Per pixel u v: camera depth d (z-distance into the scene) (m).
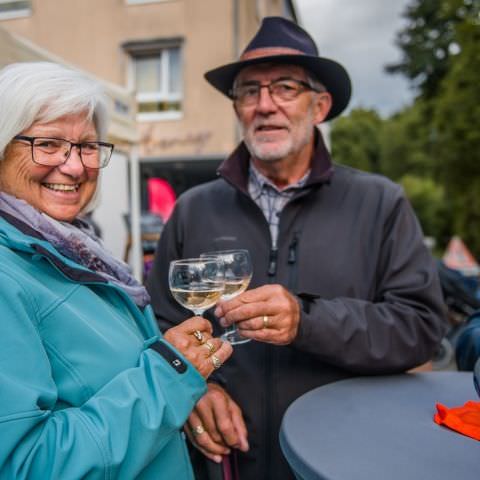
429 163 18.52
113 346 1.00
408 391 1.34
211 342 1.10
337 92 1.91
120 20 11.23
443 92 17.11
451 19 18.03
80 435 0.85
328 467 0.92
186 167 11.54
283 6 15.18
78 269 1.03
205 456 1.49
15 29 11.57
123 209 5.05
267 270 1.68
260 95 1.75
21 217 1.07
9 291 0.87
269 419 1.57
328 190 1.74
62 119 1.11
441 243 25.20
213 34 10.90
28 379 0.84
